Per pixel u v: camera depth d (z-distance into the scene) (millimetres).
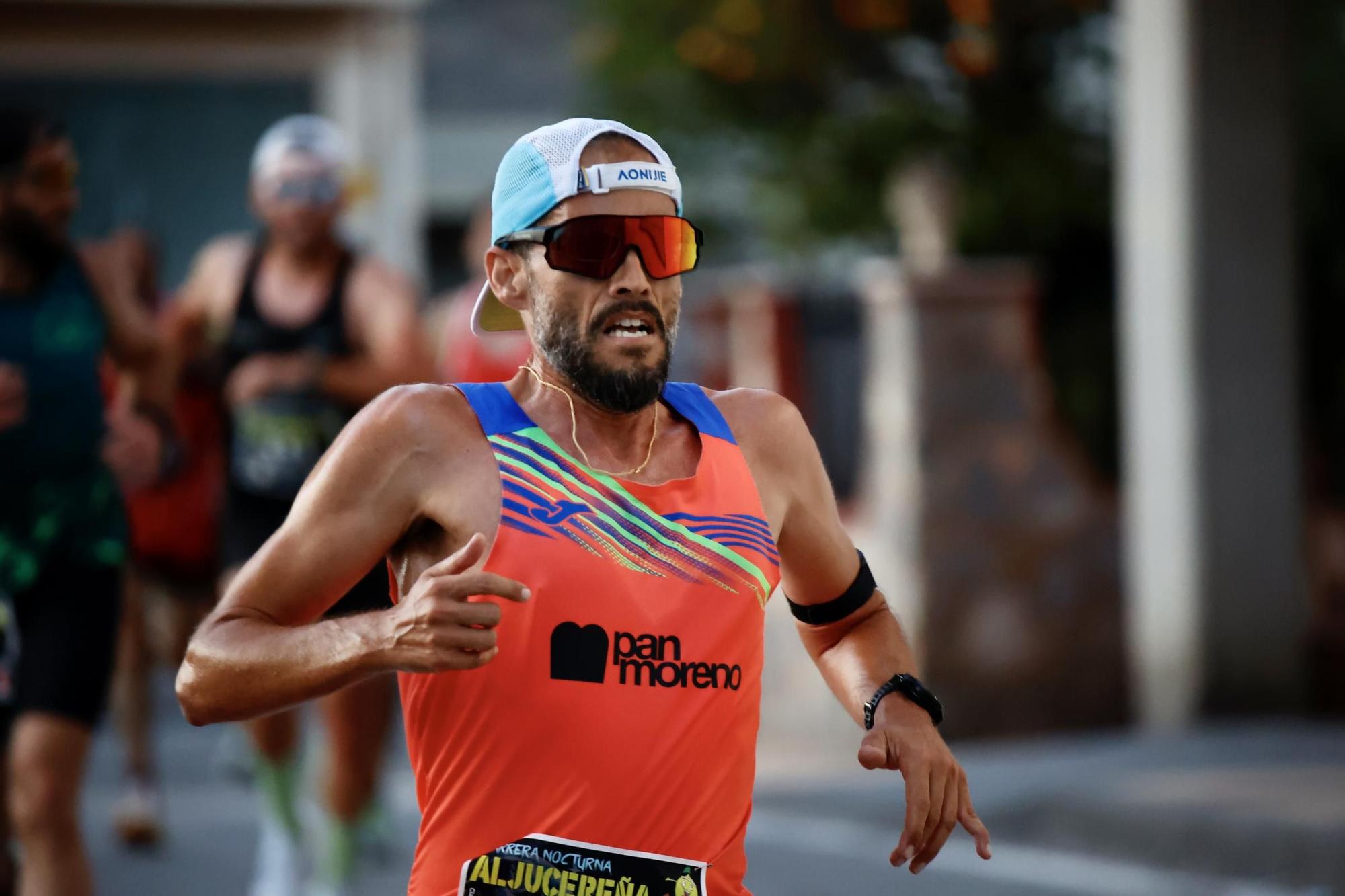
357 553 10039
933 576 38969
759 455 10773
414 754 10148
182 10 44750
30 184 17203
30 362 17141
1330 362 41094
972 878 24672
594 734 9766
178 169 45156
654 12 48375
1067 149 46000
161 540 26531
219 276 23234
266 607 10086
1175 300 36531
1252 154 36375
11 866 17328
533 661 9750
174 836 28891
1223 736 33375
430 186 71625
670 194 10383
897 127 46844
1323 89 42562
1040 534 39875
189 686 10031
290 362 22516
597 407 10289
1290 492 36844
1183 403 36469
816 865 25797
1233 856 24641
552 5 77875
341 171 22875
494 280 10625
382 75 45969
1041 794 29047
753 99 48750
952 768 10766
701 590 10039
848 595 11438
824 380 43688
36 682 16453
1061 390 44406
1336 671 38281
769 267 54625
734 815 10180
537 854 9773
